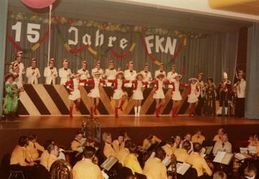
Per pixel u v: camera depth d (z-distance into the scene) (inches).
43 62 614.9
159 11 546.0
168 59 708.7
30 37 603.2
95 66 649.0
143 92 650.8
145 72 671.8
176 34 711.1
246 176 312.7
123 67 674.8
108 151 402.0
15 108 510.3
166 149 391.9
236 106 668.1
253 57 633.6
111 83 626.2
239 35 691.4
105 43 659.4
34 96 575.5
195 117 646.5
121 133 438.3
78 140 402.6
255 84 634.8
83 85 602.5
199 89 692.1
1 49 443.8
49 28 586.9
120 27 668.7
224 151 402.6
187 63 724.0
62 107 593.0
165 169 324.5
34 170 340.5
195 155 358.3
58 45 625.6
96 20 618.5
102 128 445.1
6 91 498.9
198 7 503.2
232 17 531.2
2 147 391.2
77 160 346.6
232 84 698.2
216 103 689.0
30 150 373.7
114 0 469.1
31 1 360.2
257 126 552.7
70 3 513.3
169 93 671.1
